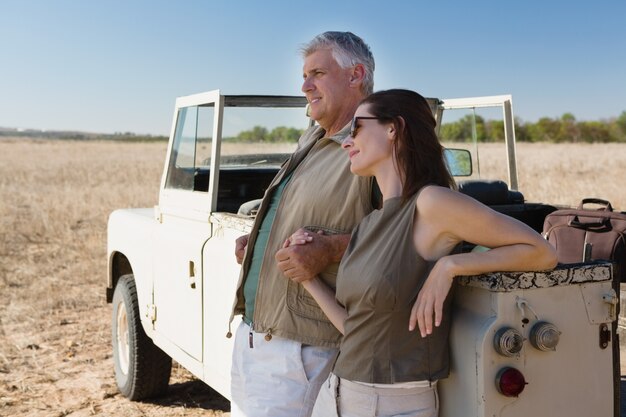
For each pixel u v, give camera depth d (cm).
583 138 5309
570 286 206
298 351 255
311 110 267
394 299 200
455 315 210
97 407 511
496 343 197
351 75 262
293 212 258
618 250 350
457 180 420
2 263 1051
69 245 1192
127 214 519
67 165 3644
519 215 432
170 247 422
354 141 217
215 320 362
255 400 262
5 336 695
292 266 237
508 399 200
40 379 573
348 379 210
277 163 446
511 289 198
